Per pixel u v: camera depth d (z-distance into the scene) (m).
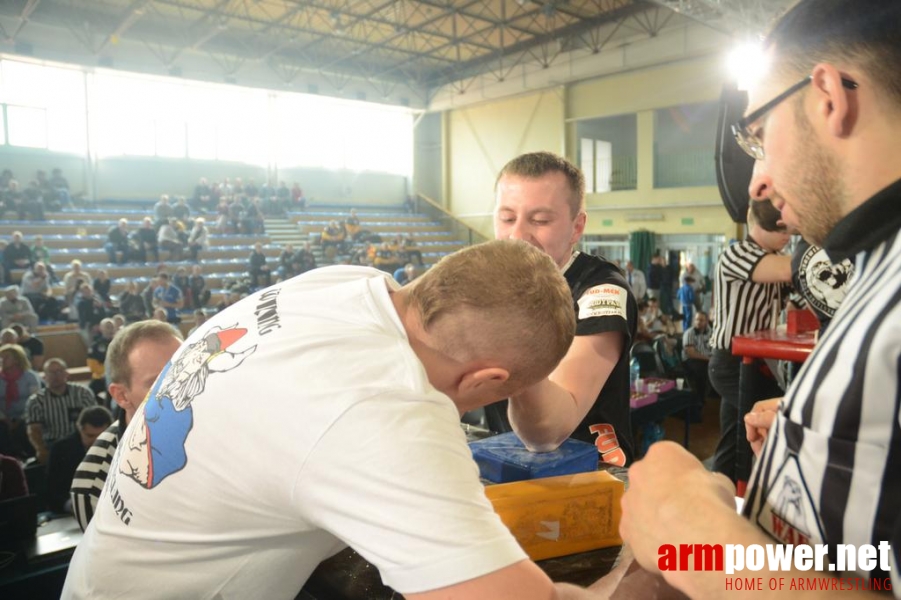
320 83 16.97
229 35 14.93
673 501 0.56
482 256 0.81
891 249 0.52
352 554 0.89
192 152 15.76
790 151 0.58
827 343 0.54
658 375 6.49
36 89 13.55
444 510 0.61
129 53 14.04
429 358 0.79
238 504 0.73
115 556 0.83
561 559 0.87
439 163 19.16
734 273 2.53
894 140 0.52
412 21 14.11
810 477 0.52
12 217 12.88
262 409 0.70
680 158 13.93
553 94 15.76
